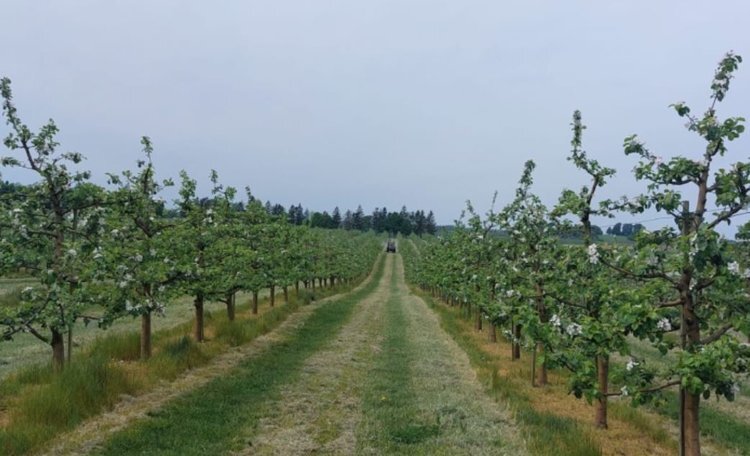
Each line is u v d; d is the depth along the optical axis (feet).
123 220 37.70
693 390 14.85
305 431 26.11
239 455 22.77
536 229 35.83
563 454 22.58
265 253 64.13
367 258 202.80
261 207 69.92
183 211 44.73
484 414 29.45
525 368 41.93
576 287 25.46
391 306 98.94
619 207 19.72
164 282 36.58
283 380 36.24
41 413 24.29
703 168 16.84
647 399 17.74
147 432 24.45
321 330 62.49
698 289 16.93
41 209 30.71
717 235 14.76
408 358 46.85
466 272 56.13
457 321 73.00
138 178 37.50
